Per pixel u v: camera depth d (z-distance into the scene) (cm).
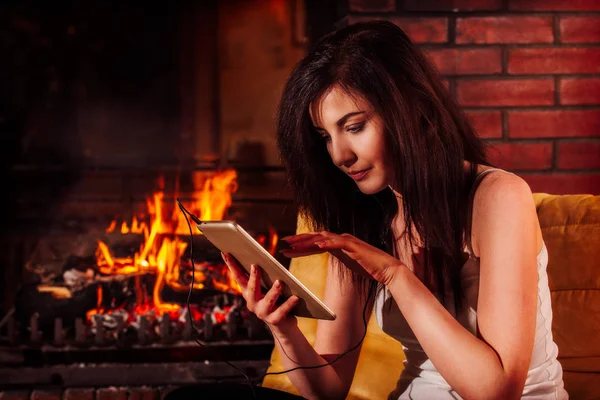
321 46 107
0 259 286
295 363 118
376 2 202
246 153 296
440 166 105
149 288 200
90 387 183
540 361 110
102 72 303
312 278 163
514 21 204
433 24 203
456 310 111
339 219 124
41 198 297
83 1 298
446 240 108
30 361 184
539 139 207
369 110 103
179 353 186
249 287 104
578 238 144
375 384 150
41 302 192
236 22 291
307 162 115
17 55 302
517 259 101
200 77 296
